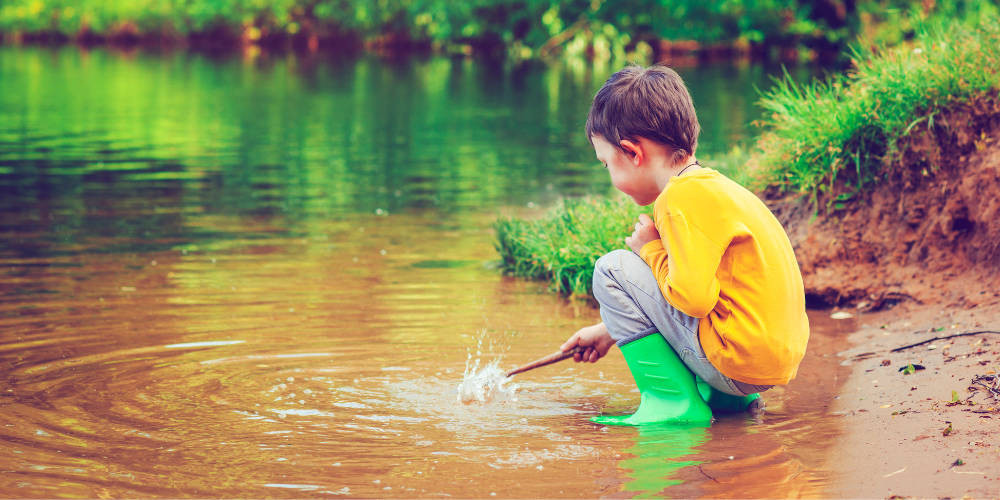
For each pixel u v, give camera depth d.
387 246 6.08
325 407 3.39
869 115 4.95
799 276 3.26
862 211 4.98
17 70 20.33
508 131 11.97
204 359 3.90
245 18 29.12
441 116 13.51
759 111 13.07
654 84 3.23
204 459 2.90
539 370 3.90
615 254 3.36
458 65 23.08
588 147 10.59
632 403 3.51
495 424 3.24
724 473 2.76
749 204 3.15
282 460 2.89
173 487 2.69
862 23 20.88
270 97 15.77
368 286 5.12
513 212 7.11
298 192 7.98
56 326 4.31
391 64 23.19
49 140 10.97
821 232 5.00
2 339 4.11
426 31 27.81
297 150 10.44
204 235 6.34
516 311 4.73
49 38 30.41
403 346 4.13
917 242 4.77
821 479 2.69
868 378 3.63
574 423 3.26
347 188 8.18
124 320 4.42
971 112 4.71
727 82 17.38
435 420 3.27
